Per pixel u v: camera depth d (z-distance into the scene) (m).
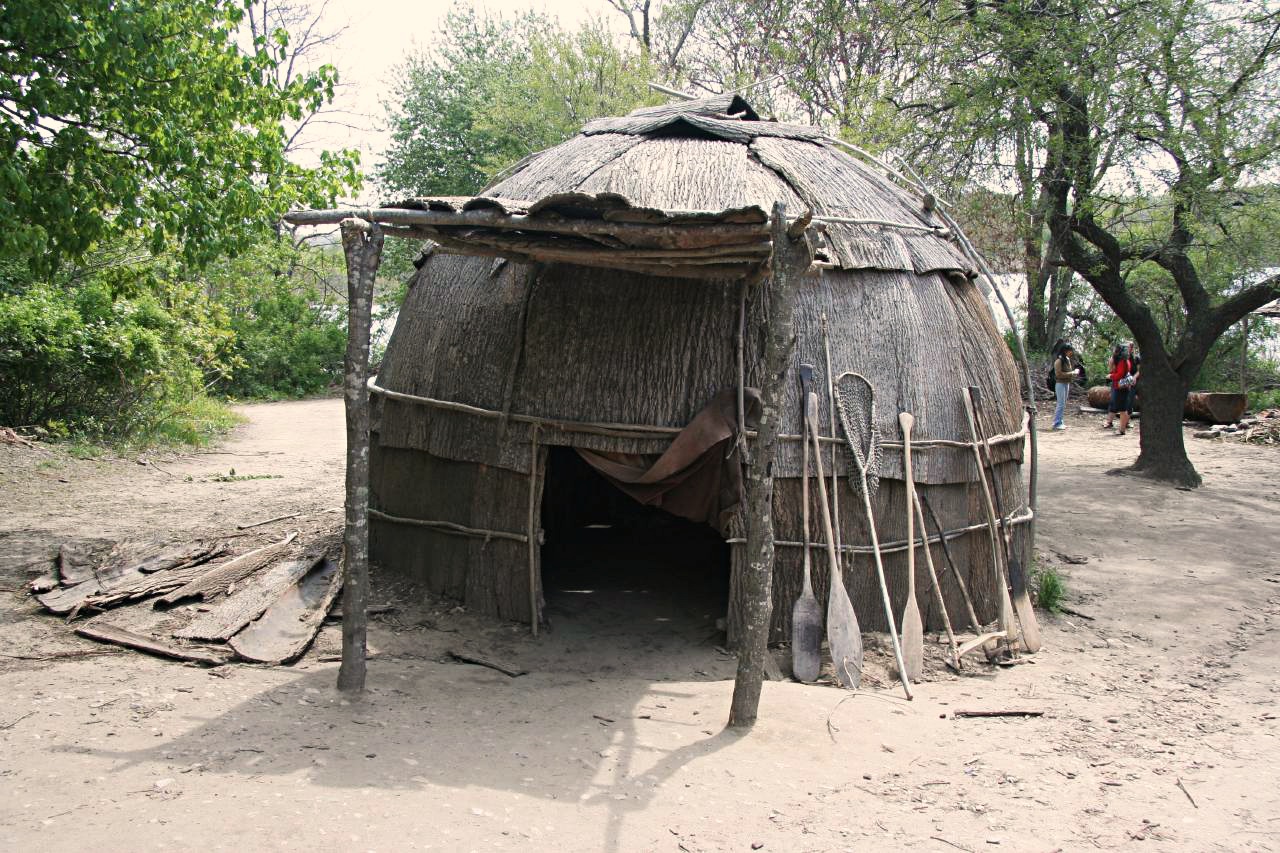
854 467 6.61
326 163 9.37
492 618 6.88
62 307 13.26
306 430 19.34
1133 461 14.69
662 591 8.02
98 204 7.97
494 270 7.28
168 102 7.78
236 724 4.78
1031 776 4.86
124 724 4.69
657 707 5.51
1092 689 6.32
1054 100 11.38
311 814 3.85
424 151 30.62
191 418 16.83
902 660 6.17
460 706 5.32
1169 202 12.34
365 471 5.34
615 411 6.60
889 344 6.95
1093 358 24.38
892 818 4.27
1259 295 12.49
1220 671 6.73
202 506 10.15
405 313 8.01
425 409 7.29
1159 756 5.21
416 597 7.12
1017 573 7.25
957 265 7.64
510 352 6.88
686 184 6.99
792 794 4.45
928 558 6.76
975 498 7.27
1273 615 7.97
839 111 17.70
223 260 24.91
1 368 12.84
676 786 4.44
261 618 6.29
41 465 11.55
